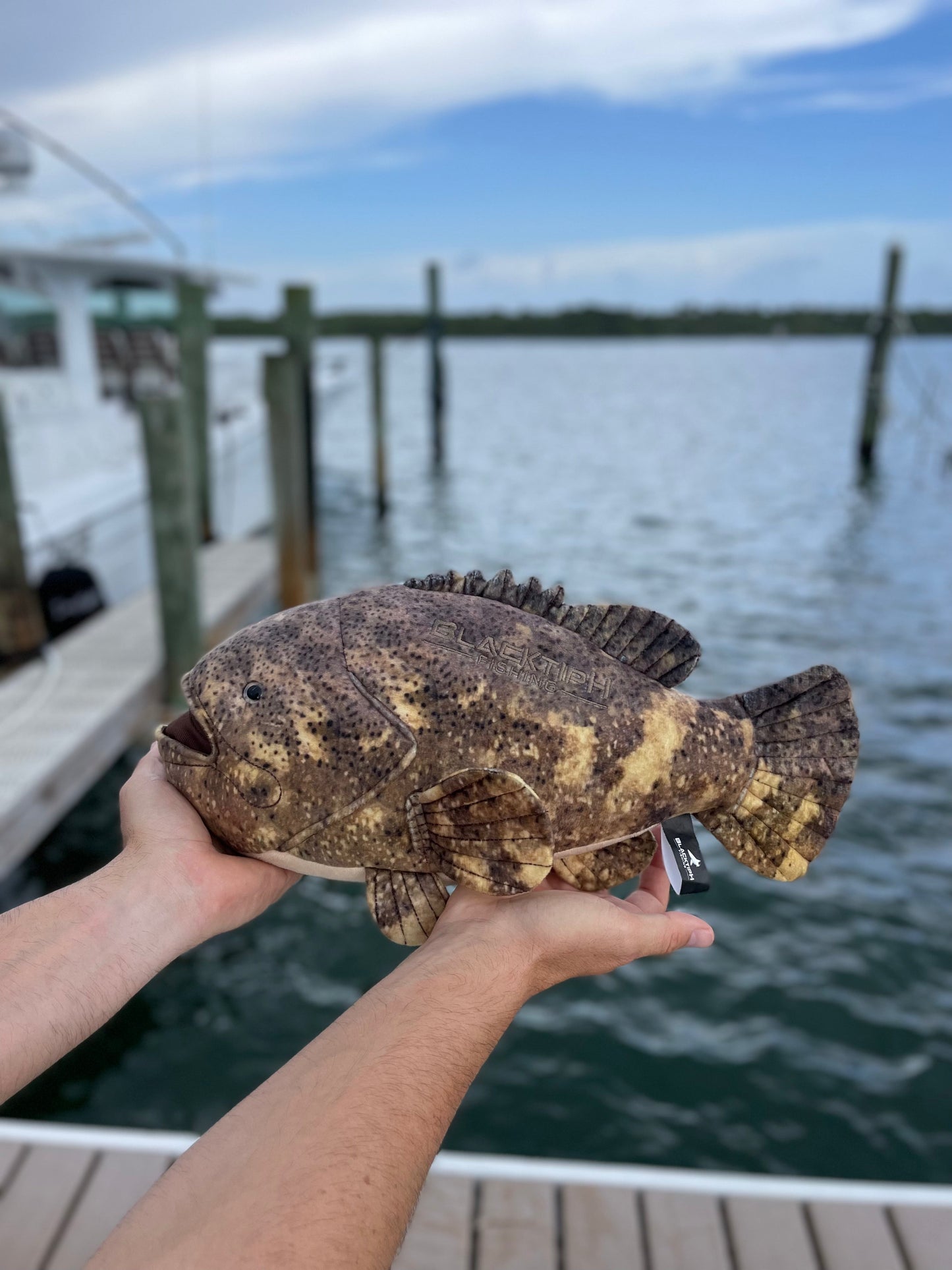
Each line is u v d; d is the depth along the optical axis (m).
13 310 11.57
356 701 1.35
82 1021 1.08
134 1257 0.75
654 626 1.50
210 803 1.38
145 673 8.07
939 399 47.69
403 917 1.35
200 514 13.48
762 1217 3.16
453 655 1.38
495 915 1.26
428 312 24.56
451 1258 3.03
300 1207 0.78
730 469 25.47
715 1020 5.46
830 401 48.38
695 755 1.47
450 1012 1.04
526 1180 3.33
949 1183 4.41
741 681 10.34
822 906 6.41
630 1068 5.12
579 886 1.53
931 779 8.01
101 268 11.83
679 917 1.34
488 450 29.75
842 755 1.54
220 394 16.91
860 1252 3.03
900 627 12.12
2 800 5.91
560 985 5.77
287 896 6.62
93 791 7.80
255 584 11.23
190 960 5.97
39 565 9.46
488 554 16.12
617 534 17.69
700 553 16.19
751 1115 4.82
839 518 19.17
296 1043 5.30
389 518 19.14
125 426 12.23
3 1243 3.05
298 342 13.01
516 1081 5.05
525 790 1.25
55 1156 3.39
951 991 5.64
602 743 1.39
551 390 58.28
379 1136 0.85
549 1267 3.01
